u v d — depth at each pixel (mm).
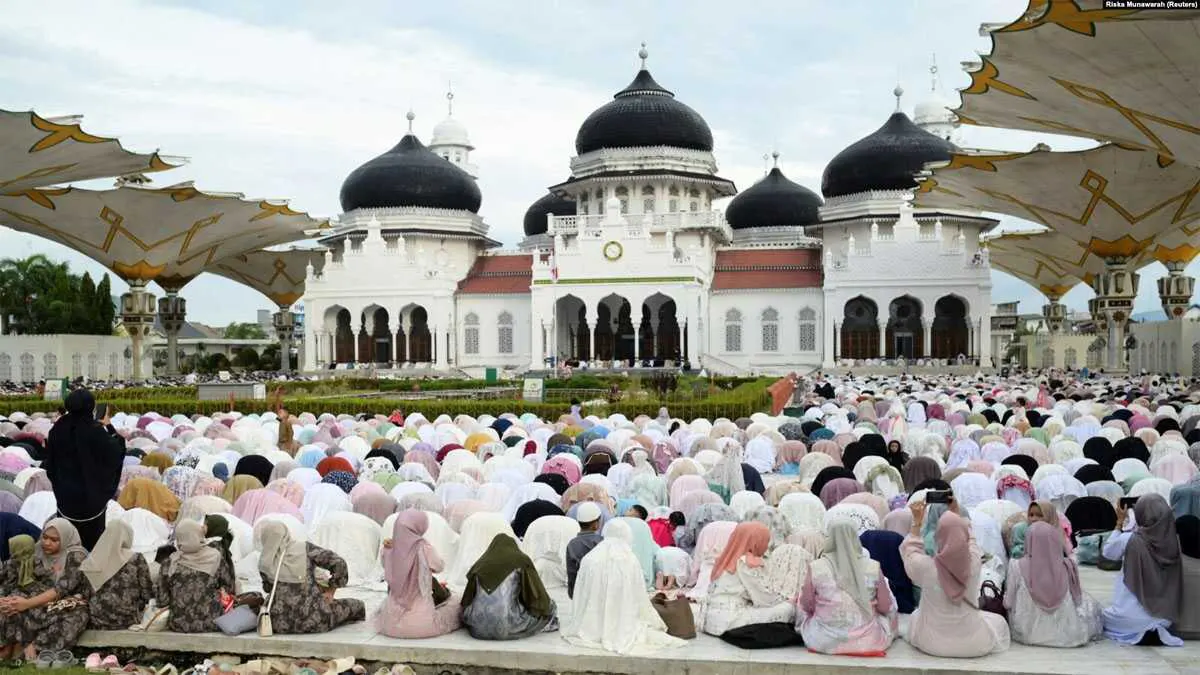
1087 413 27047
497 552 11164
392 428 26078
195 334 130625
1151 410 30375
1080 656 10453
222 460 19156
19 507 14867
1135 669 10039
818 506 14734
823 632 10430
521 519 14547
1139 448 19953
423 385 50625
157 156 41750
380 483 16922
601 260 67938
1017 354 101312
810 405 36125
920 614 10633
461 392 46406
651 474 16906
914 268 67375
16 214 53000
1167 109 29719
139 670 10516
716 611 11125
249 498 15094
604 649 10570
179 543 11211
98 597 11109
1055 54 28469
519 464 18266
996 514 13922
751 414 33500
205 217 57312
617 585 10789
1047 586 10734
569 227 74438
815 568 10609
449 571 13258
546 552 13414
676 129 74062
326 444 22141
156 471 17172
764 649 10609
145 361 80500
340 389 49562
